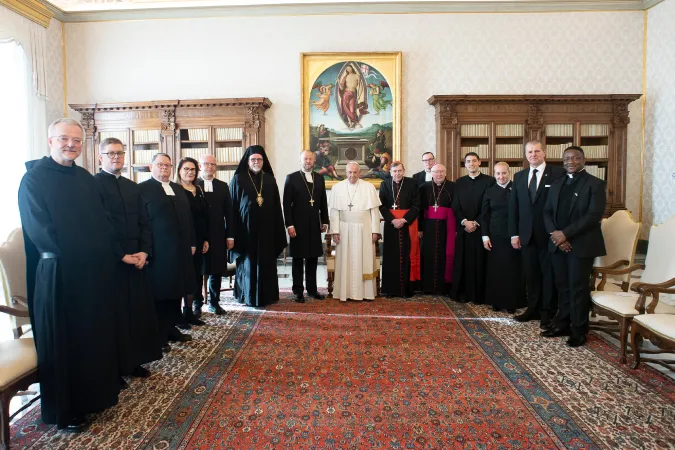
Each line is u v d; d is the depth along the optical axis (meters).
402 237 5.25
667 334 2.76
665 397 2.70
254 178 4.89
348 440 2.26
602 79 7.64
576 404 2.61
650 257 3.71
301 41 7.75
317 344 3.66
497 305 4.63
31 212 2.27
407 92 7.76
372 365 3.22
